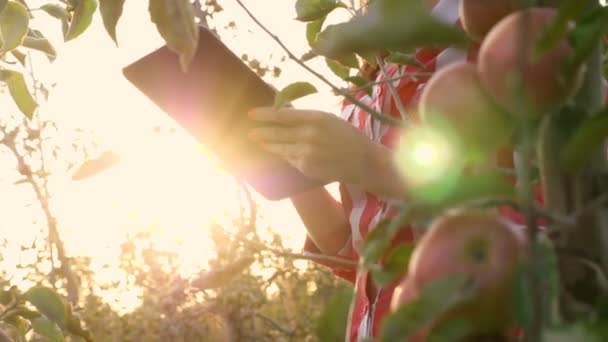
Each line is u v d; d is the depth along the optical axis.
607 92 1.37
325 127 1.55
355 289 0.89
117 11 1.41
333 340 0.87
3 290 2.08
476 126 0.79
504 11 0.89
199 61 1.72
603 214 0.83
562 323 0.72
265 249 1.30
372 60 1.61
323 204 2.02
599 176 0.83
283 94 1.31
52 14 2.05
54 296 1.87
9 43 1.95
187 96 1.73
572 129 0.82
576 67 0.75
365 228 1.84
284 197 1.74
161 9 1.20
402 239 1.58
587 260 0.81
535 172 0.99
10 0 1.95
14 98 2.15
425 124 0.81
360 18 0.80
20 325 2.07
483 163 0.81
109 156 1.05
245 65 1.72
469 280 0.70
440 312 0.69
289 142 1.59
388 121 1.00
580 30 0.77
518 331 1.10
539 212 0.73
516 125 0.79
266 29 1.18
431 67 1.66
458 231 0.73
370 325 1.73
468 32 0.92
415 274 0.73
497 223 0.73
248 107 1.72
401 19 0.78
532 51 0.74
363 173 1.55
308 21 1.75
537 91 0.75
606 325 0.65
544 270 0.71
